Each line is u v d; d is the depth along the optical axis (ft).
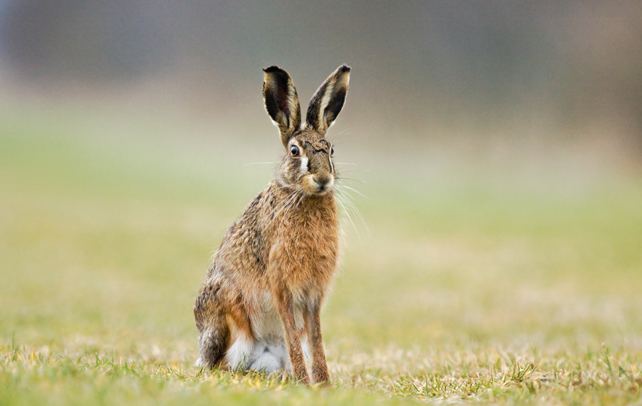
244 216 50.06
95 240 141.79
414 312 94.43
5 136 254.68
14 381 38.24
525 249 145.69
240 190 207.00
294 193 47.37
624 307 98.53
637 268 128.77
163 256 131.75
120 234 147.54
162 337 72.13
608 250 144.66
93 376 40.47
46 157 232.73
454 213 185.06
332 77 49.32
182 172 225.15
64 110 307.37
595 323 87.81
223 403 36.91
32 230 147.64
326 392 41.96
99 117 299.17
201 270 122.72
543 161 255.91
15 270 116.78
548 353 62.80
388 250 141.69
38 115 293.84
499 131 278.05
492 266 129.80
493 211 188.75
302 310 48.67
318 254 47.60
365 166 238.89
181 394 37.93
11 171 213.46
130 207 177.78
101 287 107.45
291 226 47.21
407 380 51.78
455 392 46.37
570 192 216.95
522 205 197.57
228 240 50.26
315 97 49.19
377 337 76.33
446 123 282.36
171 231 152.25
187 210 177.99
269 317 49.32
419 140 270.67
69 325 78.13
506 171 242.37
